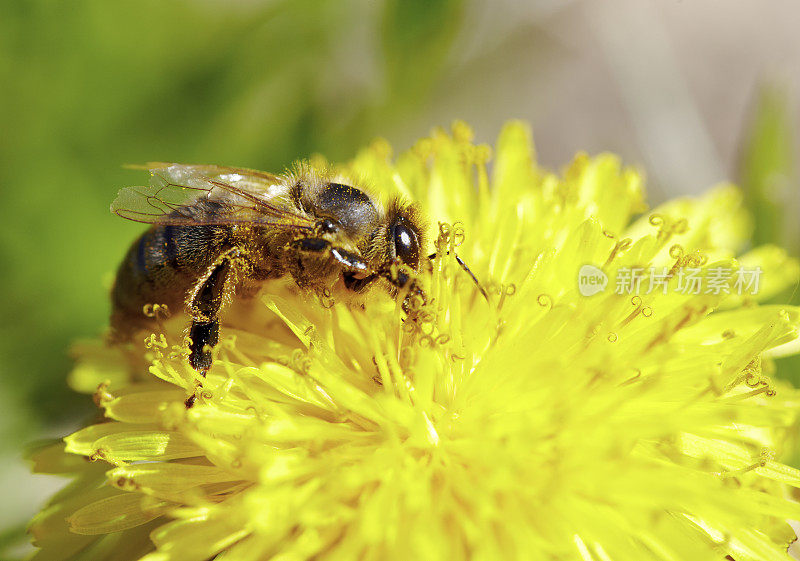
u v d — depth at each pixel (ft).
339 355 0.31
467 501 0.29
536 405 0.29
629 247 0.31
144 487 0.29
